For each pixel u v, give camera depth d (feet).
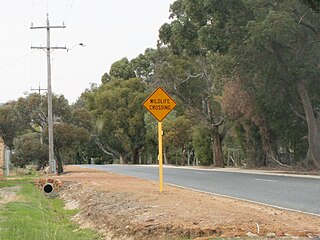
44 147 153.58
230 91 140.15
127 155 272.51
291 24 103.76
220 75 136.46
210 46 118.32
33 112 154.20
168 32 138.62
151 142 242.99
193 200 53.42
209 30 117.29
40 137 160.86
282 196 58.70
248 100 135.74
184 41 131.23
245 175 107.45
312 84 120.98
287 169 128.26
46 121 154.61
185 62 177.58
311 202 51.88
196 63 178.40
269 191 65.67
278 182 81.05
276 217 40.29
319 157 116.88
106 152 284.41
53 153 131.95
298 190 65.46
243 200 55.42
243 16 114.62
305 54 118.01
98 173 129.29
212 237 32.94
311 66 114.52
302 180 85.15
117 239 40.73
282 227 34.96
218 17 116.57
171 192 64.28
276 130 138.62
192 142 215.10
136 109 241.76
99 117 242.37
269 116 136.77
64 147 146.00
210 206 47.11
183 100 184.55
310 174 106.52
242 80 131.34
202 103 182.29
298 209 46.60
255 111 136.98
